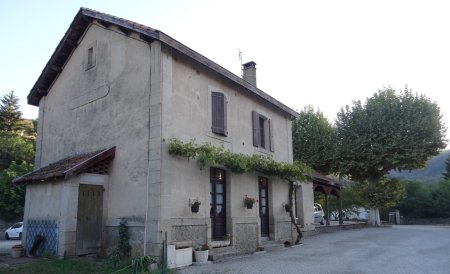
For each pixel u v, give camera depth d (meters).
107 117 10.77
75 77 12.31
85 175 9.83
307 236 17.36
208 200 10.54
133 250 9.16
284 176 14.41
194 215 9.91
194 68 10.88
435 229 21.80
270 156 14.56
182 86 10.27
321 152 26.00
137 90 10.04
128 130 10.04
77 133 11.72
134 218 9.34
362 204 25.86
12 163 26.78
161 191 8.96
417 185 37.34
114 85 10.77
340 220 23.12
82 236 9.64
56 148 12.49
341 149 24.83
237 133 12.62
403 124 23.23
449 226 27.62
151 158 9.27
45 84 13.41
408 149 22.69
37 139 13.44
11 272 7.84
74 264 8.54
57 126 12.66
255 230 12.49
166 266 7.99
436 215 35.53
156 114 9.41
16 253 10.29
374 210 25.66
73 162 10.30
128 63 10.50
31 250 10.12
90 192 9.91
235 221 11.57
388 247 12.50
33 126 42.06
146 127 9.59
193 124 10.50
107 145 10.58
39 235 10.15
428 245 13.04
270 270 8.34
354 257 10.25
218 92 11.81
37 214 10.66
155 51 9.80
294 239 15.07
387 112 23.94
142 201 9.26
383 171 24.75
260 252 11.87
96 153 10.43
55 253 9.55
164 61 9.73
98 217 9.98
